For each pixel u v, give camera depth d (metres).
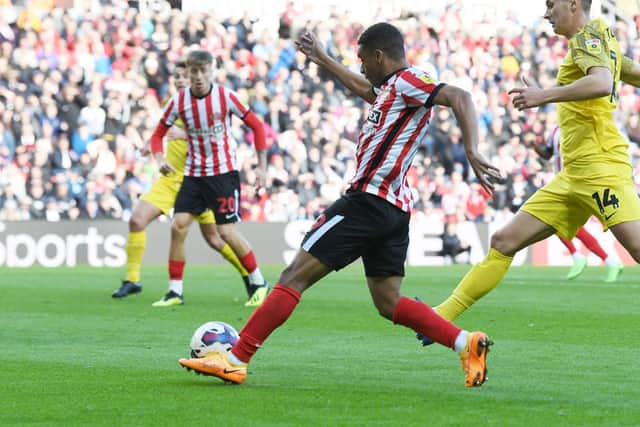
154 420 8.53
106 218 40.25
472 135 9.46
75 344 14.29
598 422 8.43
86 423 8.41
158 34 42.91
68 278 30.59
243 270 21.45
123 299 22.83
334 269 10.25
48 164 39.72
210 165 20.95
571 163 12.81
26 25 40.75
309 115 43.50
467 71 46.94
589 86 11.20
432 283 28.98
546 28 48.38
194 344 10.58
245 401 9.45
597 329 16.34
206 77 20.66
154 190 23.38
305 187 42.81
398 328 16.42
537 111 46.34
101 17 42.25
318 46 11.52
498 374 11.32
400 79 9.90
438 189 43.53
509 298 23.20
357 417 8.66
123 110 41.31
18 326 16.86
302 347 13.88
